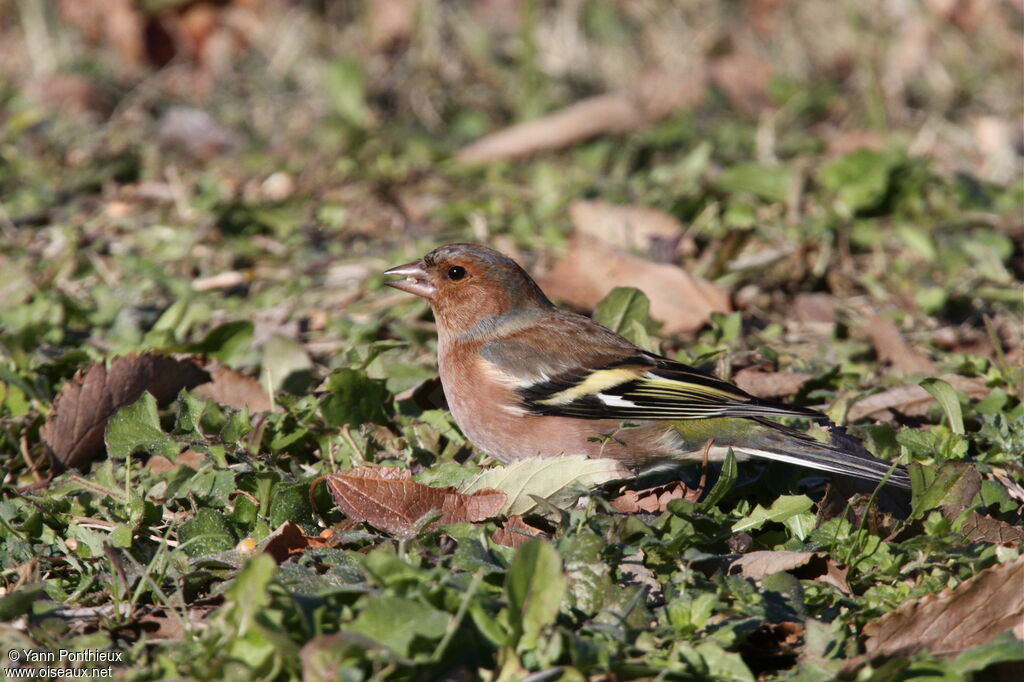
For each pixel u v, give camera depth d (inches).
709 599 246.1
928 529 295.0
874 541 283.3
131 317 463.5
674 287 454.9
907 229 532.7
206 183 596.7
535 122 689.6
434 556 270.2
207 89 751.1
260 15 779.4
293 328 462.3
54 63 759.7
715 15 804.0
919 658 236.1
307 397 371.2
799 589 258.7
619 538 274.1
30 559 284.8
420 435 359.3
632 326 405.4
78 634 257.8
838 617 255.3
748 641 254.8
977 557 275.9
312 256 540.4
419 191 623.8
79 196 600.4
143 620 259.0
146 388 361.4
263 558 222.4
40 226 566.9
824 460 314.7
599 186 614.9
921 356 419.5
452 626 218.7
